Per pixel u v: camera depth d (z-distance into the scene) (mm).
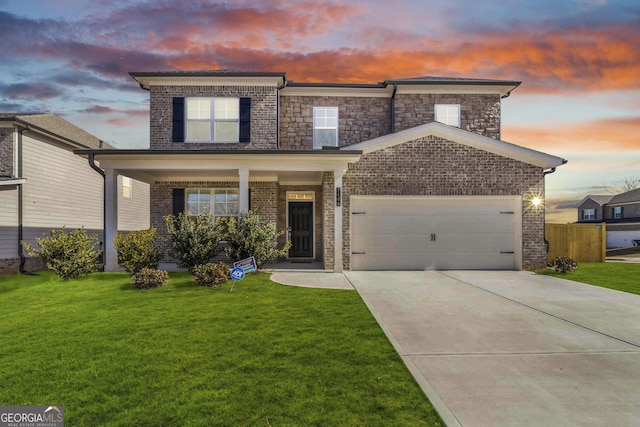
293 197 14633
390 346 4762
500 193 11820
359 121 14094
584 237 15086
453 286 9078
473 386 3680
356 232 11742
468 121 13945
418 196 11703
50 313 6363
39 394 3451
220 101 13273
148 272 8781
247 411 3143
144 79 12992
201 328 5480
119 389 3539
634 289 8766
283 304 7035
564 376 3936
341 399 3369
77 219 15570
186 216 11031
